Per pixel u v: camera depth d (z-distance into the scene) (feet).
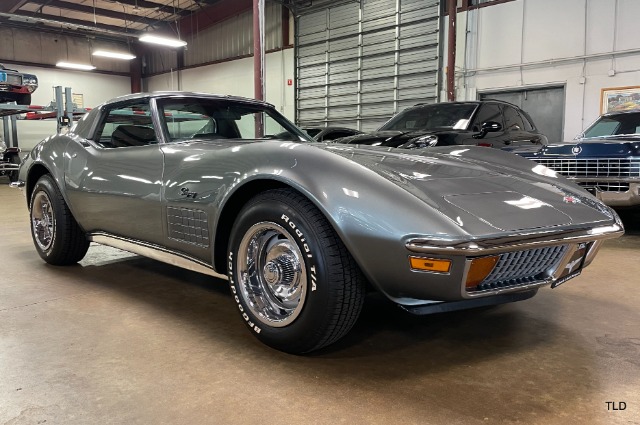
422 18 36.47
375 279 4.83
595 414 4.26
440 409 4.33
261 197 5.55
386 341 5.96
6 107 28.48
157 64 61.98
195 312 6.97
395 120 17.11
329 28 43.01
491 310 7.24
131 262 10.18
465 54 33.88
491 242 4.42
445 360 5.42
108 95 62.18
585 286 8.63
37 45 56.39
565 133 30.01
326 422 4.10
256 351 5.58
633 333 6.32
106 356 5.41
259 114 8.89
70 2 49.80
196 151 6.54
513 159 7.18
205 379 4.87
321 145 6.27
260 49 25.96
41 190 9.37
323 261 4.92
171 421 4.10
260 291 5.69
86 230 8.68
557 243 4.89
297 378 4.91
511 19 31.53
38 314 6.81
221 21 52.60
